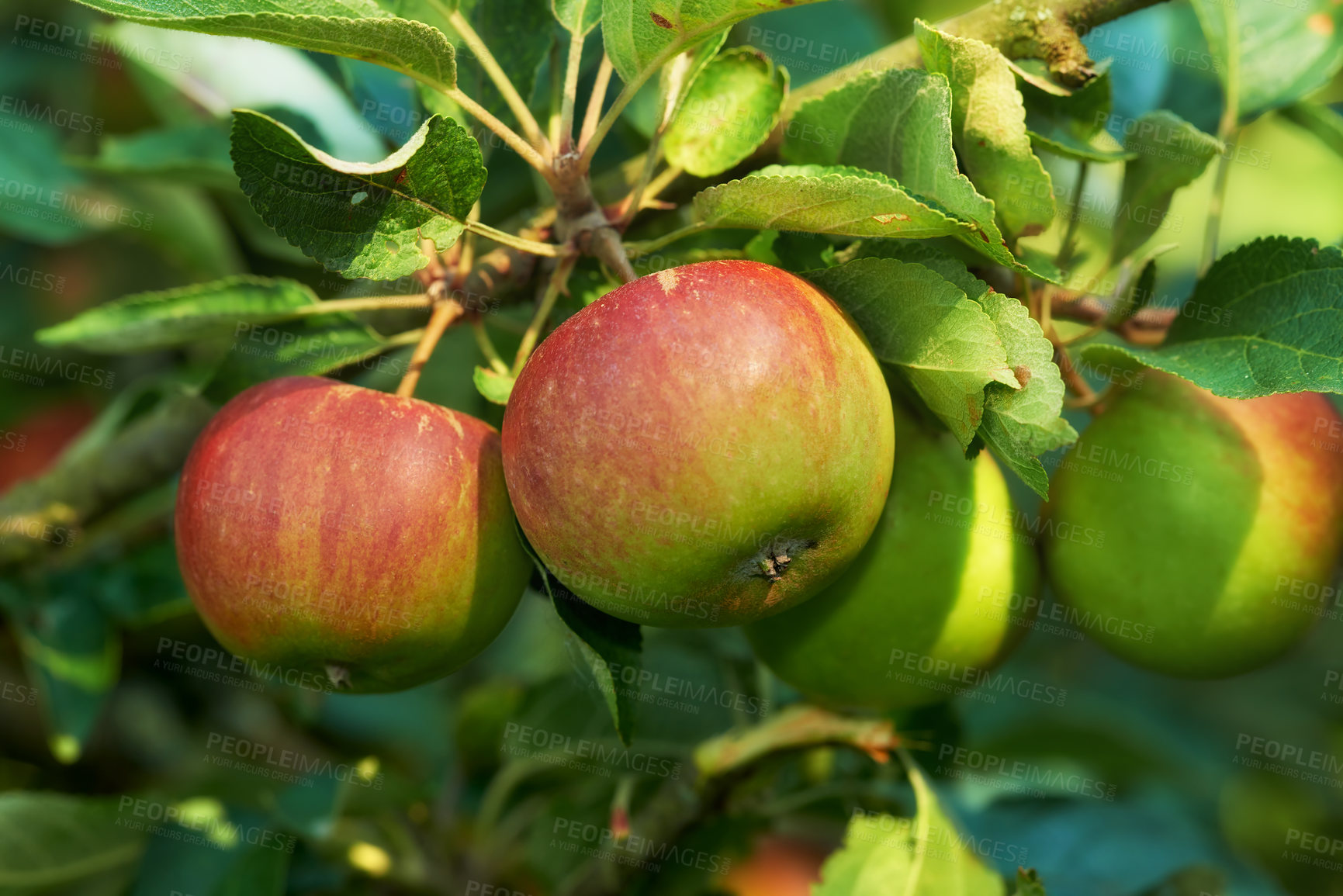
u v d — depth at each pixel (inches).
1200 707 43.1
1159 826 32.8
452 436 26.9
